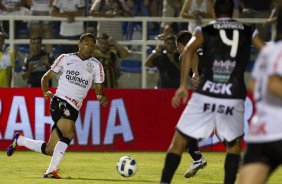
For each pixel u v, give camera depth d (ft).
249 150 59.21
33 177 110.42
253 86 59.93
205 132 79.97
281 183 106.93
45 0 175.22
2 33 164.66
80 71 113.19
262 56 58.23
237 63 80.18
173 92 155.94
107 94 154.81
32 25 169.78
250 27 81.46
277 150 57.77
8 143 153.69
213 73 79.77
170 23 169.48
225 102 79.41
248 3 178.40
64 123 111.96
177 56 162.61
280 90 56.08
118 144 155.43
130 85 171.22
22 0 176.55
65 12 168.45
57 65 113.60
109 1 169.07
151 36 174.60
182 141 80.12
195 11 167.02
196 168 111.24
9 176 111.75
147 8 182.50
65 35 168.86
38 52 162.71
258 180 57.82
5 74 162.91
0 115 153.38
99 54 162.30
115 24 169.27
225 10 81.00
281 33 60.23
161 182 79.87
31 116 153.48
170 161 79.82
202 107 79.51
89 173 117.19
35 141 117.50
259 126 58.44
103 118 154.71
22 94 153.58
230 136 80.23
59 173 116.47
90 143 154.71
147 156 146.72
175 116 155.94
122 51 164.14
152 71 168.66
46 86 114.11
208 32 80.02
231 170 82.64
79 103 113.70
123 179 109.60
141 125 155.94
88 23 170.30
